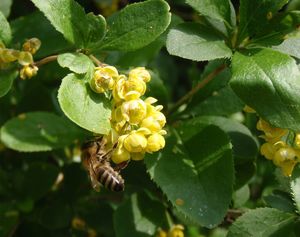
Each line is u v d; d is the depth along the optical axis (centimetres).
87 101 14
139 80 14
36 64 16
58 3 15
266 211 16
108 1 23
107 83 14
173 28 15
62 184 21
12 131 18
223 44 15
